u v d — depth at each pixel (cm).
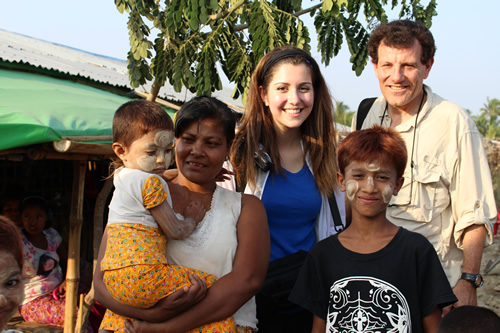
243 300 242
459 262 335
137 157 261
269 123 315
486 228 316
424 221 328
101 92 818
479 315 210
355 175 260
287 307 286
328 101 318
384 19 656
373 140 260
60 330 539
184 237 244
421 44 321
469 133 323
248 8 639
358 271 250
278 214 304
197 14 589
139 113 262
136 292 227
